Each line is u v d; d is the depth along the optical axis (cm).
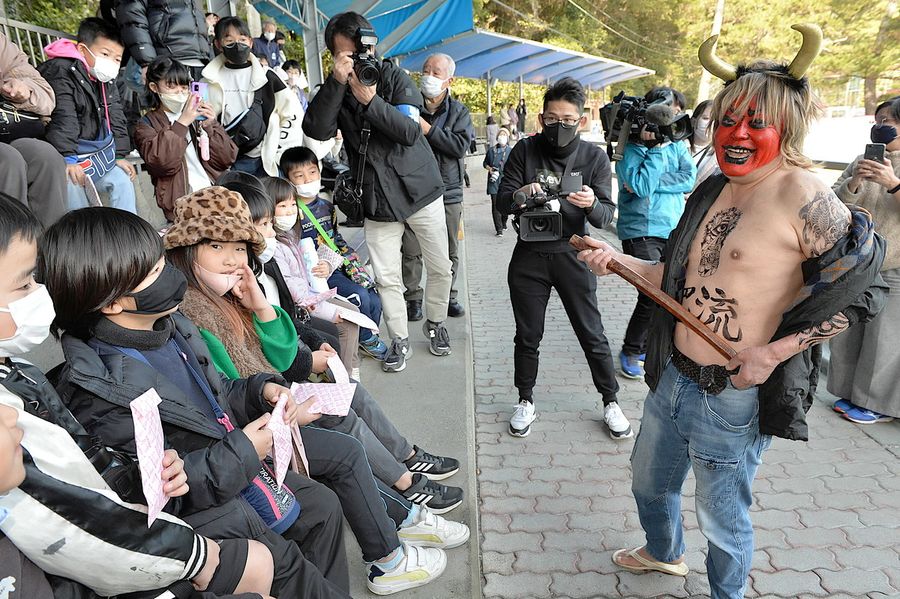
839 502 283
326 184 654
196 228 183
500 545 259
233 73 398
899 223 314
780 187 160
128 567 109
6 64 271
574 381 420
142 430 118
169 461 126
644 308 398
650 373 196
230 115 398
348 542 245
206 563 127
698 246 179
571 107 291
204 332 187
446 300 418
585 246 205
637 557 239
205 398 159
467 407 351
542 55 1878
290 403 167
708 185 182
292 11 1009
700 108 417
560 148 303
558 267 314
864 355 342
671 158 390
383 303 393
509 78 2345
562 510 282
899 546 254
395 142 355
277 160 408
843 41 3234
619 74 2539
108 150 339
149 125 332
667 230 400
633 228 404
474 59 1744
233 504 150
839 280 150
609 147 410
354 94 332
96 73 326
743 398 173
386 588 214
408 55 1527
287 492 171
